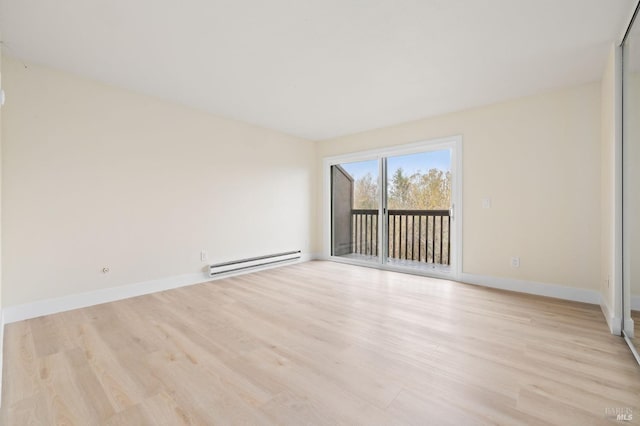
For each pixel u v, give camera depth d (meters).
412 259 4.16
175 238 3.32
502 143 3.23
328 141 5.04
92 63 2.42
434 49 2.20
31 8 1.73
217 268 3.64
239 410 1.31
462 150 3.53
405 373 1.61
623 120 2.05
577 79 2.68
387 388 1.47
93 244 2.73
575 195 2.81
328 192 5.09
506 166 3.21
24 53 2.25
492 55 2.28
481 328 2.19
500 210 3.25
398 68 2.49
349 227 4.87
